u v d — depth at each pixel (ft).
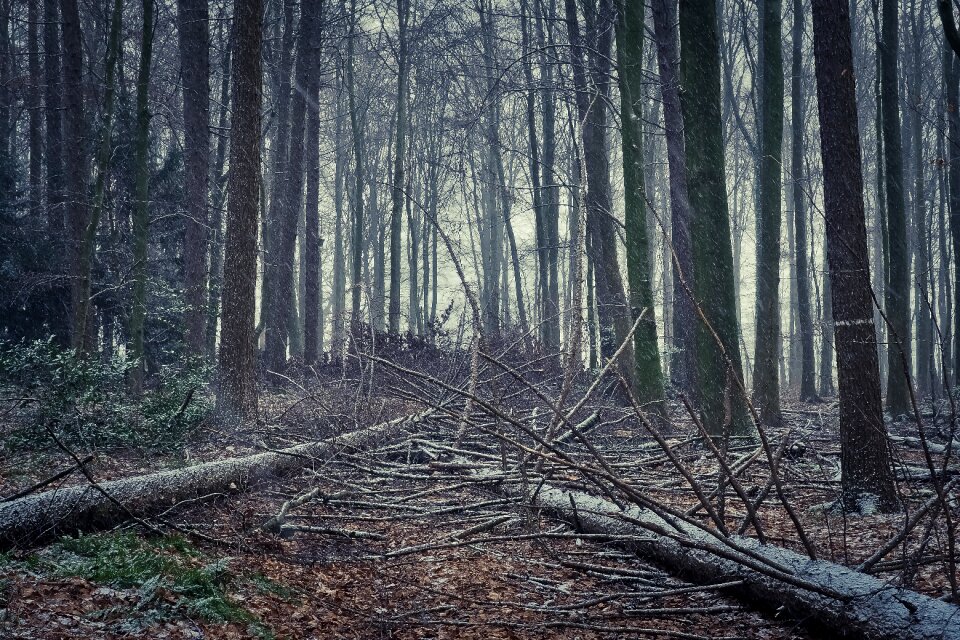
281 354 79.05
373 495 30.42
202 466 26.32
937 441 44.34
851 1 118.83
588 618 19.76
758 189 108.17
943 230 110.52
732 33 127.03
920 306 102.53
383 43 111.55
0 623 14.42
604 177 64.85
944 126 71.72
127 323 66.90
